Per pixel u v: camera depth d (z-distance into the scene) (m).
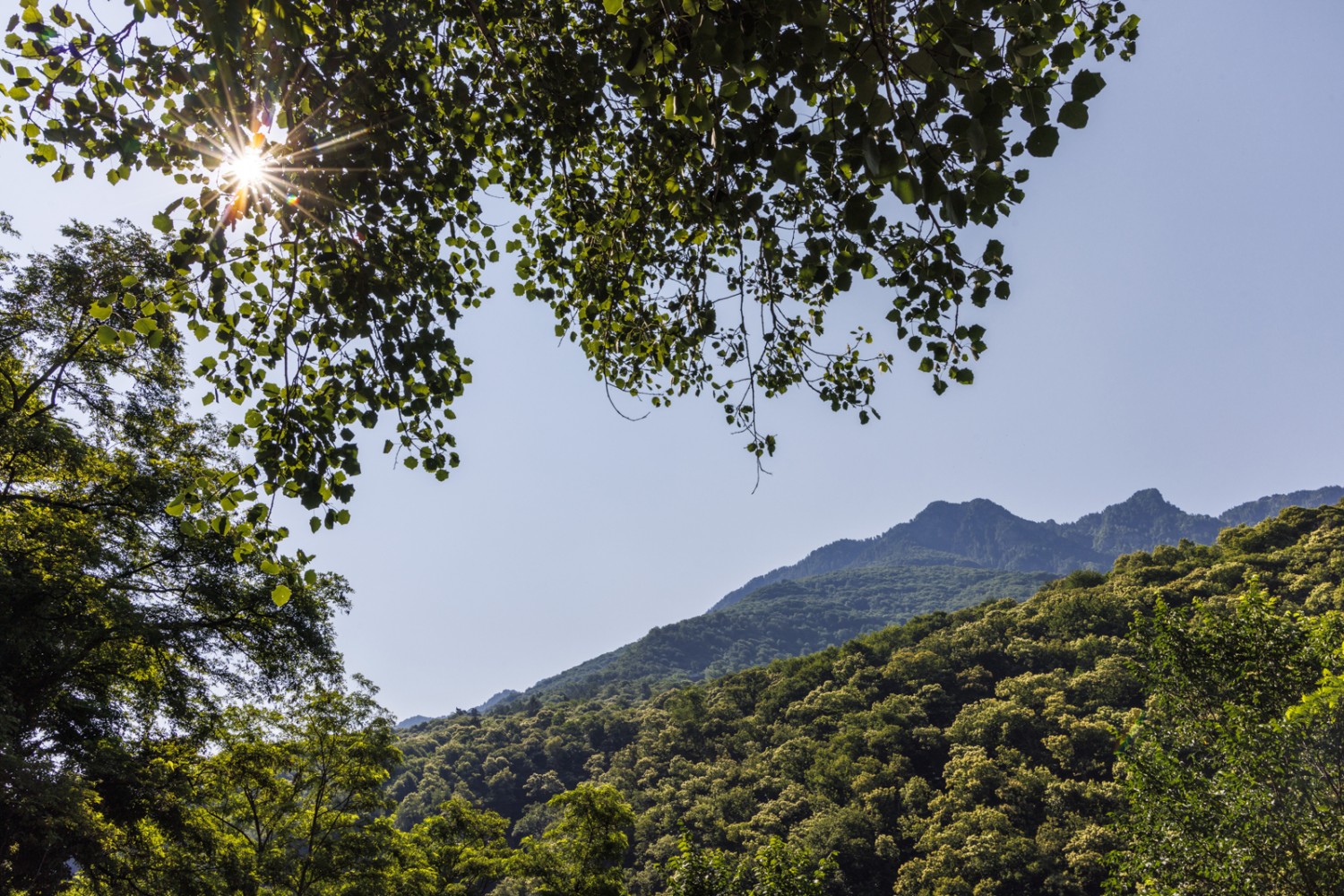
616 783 73.94
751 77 2.90
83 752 12.19
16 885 10.47
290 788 18.09
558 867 19.19
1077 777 51.19
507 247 5.23
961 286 2.95
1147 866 12.36
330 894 17.55
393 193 3.67
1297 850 10.96
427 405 3.97
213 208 3.36
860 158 2.44
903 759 61.00
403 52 3.81
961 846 46.56
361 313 3.63
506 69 3.91
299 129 3.41
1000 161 2.63
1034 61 2.26
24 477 12.46
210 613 13.37
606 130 4.66
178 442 13.84
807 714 77.00
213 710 13.77
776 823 55.38
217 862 13.88
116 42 3.09
